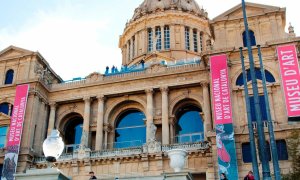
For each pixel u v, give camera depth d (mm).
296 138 33188
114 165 43156
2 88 50875
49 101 51844
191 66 48031
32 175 13680
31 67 51750
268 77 42438
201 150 41062
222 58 43625
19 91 49125
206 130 44094
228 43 45656
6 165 44438
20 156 45250
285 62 41406
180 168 16719
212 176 39594
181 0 75438
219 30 46719
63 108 52250
